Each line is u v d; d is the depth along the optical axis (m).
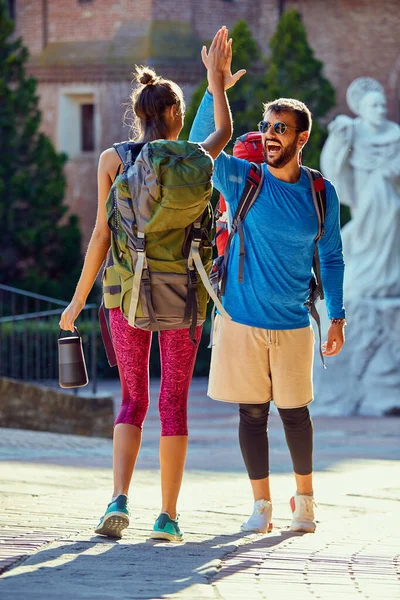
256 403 8.15
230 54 8.00
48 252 41.97
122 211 7.24
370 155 27.62
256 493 8.23
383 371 26.92
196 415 27.77
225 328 8.11
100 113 45.47
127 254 7.31
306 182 8.04
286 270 7.98
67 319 7.82
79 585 6.12
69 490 10.27
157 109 7.52
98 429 20.94
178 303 7.31
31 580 6.23
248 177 7.96
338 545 7.65
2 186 40.56
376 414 26.91
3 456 14.85
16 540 7.32
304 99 41.03
